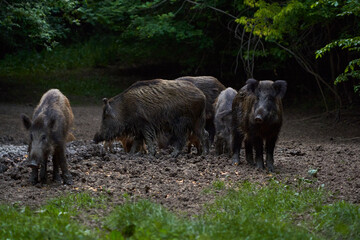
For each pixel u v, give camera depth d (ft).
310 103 91.97
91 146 48.49
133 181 35.70
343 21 77.51
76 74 122.31
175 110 46.98
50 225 23.07
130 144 50.37
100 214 27.58
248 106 40.16
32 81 114.11
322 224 25.71
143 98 46.75
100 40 145.69
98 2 84.94
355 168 40.98
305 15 64.08
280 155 48.88
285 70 103.96
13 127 68.90
